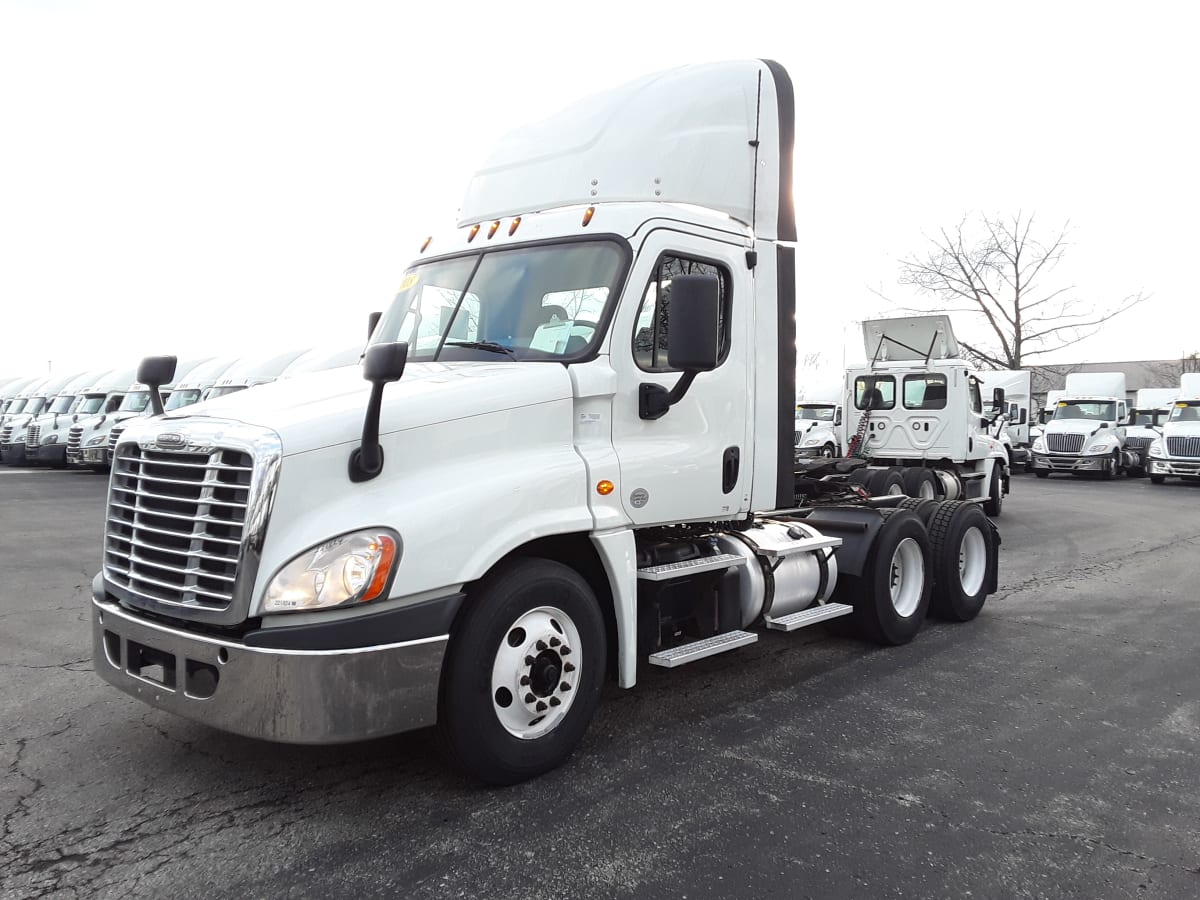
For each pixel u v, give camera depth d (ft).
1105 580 29.71
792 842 10.97
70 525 41.86
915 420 50.19
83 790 12.22
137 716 15.17
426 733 14.39
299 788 12.33
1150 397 112.68
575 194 16.57
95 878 9.92
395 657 10.84
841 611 18.85
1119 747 14.37
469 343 14.76
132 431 12.60
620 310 13.89
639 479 14.06
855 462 42.01
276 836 10.94
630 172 16.06
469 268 15.60
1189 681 18.10
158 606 11.38
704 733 14.79
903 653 20.13
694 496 15.17
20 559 32.17
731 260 15.98
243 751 13.62
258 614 10.57
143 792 12.17
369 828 11.17
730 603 16.03
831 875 10.19
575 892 9.75
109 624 12.20
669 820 11.51
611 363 13.82
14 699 16.11
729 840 10.98
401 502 11.22
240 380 70.38
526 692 12.36
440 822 11.35
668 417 14.82
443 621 11.19
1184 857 10.75
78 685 16.98
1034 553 36.04
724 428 15.89
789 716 15.70
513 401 12.65
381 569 10.71
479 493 11.76
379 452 11.19
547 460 12.85
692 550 16.02
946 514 23.00
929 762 13.64
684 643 15.76
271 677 10.39
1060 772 13.32
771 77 17.07
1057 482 84.74
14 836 10.90
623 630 13.67
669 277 14.79
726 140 16.48
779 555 17.11
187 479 11.35
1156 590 27.89
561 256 14.58
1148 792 12.63
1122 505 58.34
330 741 10.50
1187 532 42.96
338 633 10.55
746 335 16.39
